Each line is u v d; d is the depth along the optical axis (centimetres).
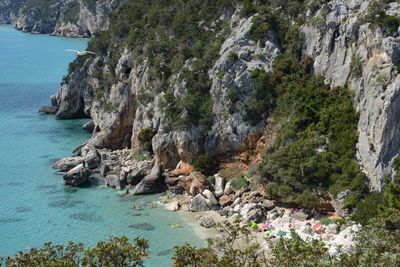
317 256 3481
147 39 9306
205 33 8675
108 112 9162
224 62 7600
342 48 7019
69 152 9112
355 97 6594
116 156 8456
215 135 7475
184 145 7444
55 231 6084
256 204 6372
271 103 7350
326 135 6619
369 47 6512
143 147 8188
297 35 7669
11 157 8781
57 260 3250
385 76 6050
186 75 7856
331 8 7419
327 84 7144
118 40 10494
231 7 8631
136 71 8950
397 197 5000
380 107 5931
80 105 11531
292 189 6384
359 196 5916
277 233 5769
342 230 5634
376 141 5953
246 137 7356
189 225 6200
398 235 3916
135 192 7200
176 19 9031
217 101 7562
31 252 3375
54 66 18138
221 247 4134
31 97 13462
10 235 5997
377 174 5866
